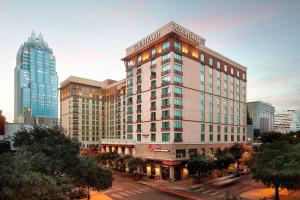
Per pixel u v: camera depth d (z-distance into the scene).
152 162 56.53
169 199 36.03
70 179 19.56
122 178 54.59
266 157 32.69
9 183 13.77
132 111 67.44
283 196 35.69
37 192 14.08
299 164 29.39
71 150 23.33
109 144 75.88
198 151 58.94
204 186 45.09
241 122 80.50
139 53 66.12
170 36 55.44
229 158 54.03
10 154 17.89
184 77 57.81
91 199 35.06
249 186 44.31
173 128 53.38
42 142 23.33
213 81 68.12
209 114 65.31
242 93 82.75
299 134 83.44
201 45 64.62
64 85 122.75
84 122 119.12
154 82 60.06
